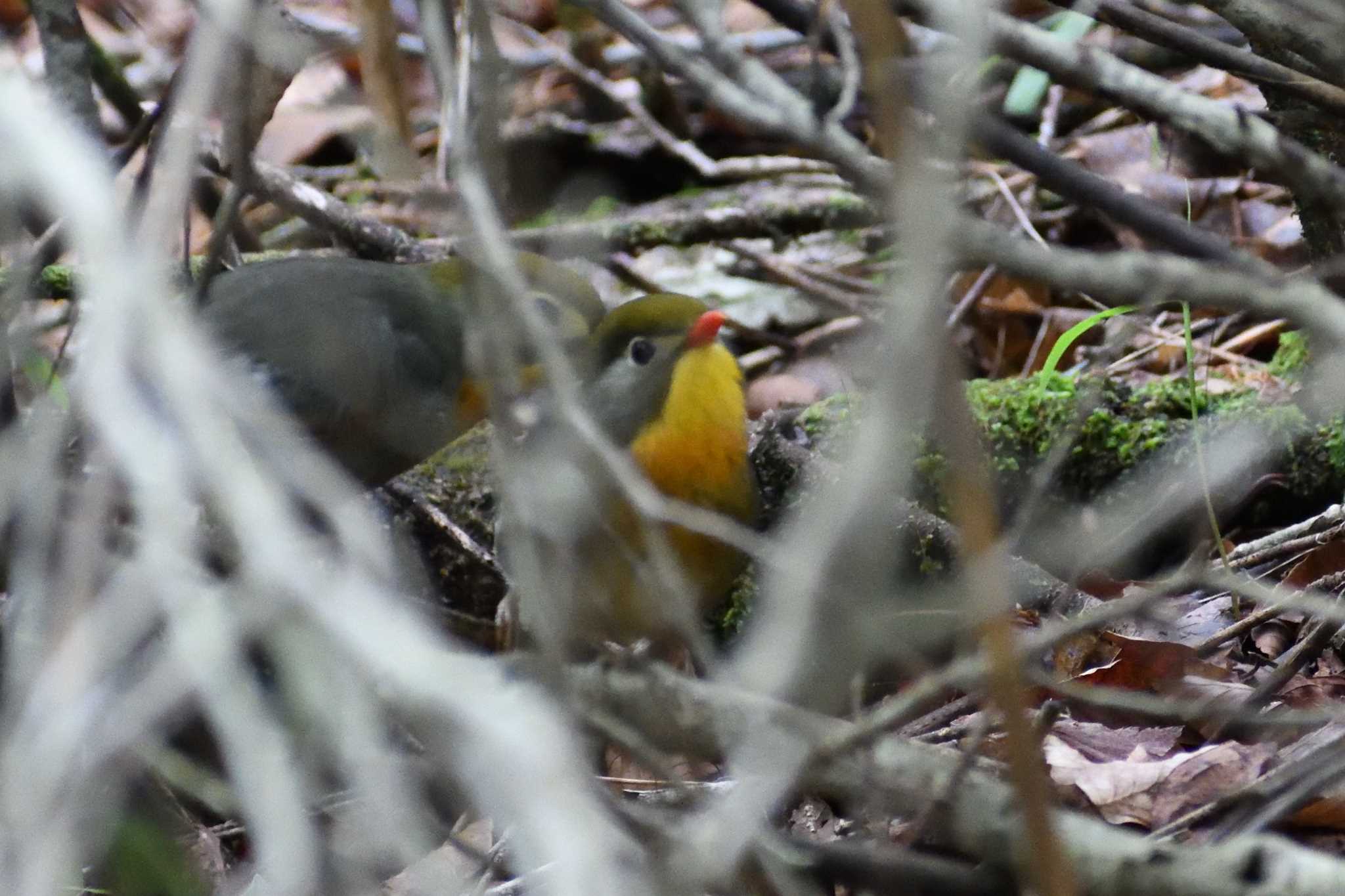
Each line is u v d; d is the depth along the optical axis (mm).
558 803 2482
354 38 10945
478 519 8961
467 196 3670
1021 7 11188
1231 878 3979
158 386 2670
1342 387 4078
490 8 4418
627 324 6621
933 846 5168
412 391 8414
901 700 4312
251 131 5207
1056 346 7129
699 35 5105
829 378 10680
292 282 8242
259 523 2551
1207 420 8531
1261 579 7465
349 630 2570
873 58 2863
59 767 2422
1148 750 6148
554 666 3262
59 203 2639
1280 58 6051
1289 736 6031
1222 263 4422
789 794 4961
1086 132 12102
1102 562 8172
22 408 7402
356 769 2734
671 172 13242
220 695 2531
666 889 3330
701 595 6539
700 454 6367
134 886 4023
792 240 12078
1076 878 4105
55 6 6086
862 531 3357
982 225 3777
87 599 2625
